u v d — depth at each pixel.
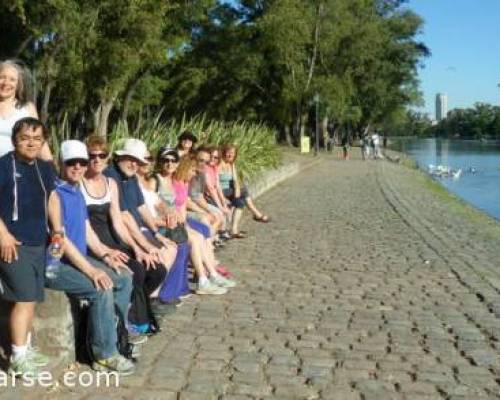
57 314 5.05
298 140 52.72
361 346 5.90
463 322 6.66
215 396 4.77
